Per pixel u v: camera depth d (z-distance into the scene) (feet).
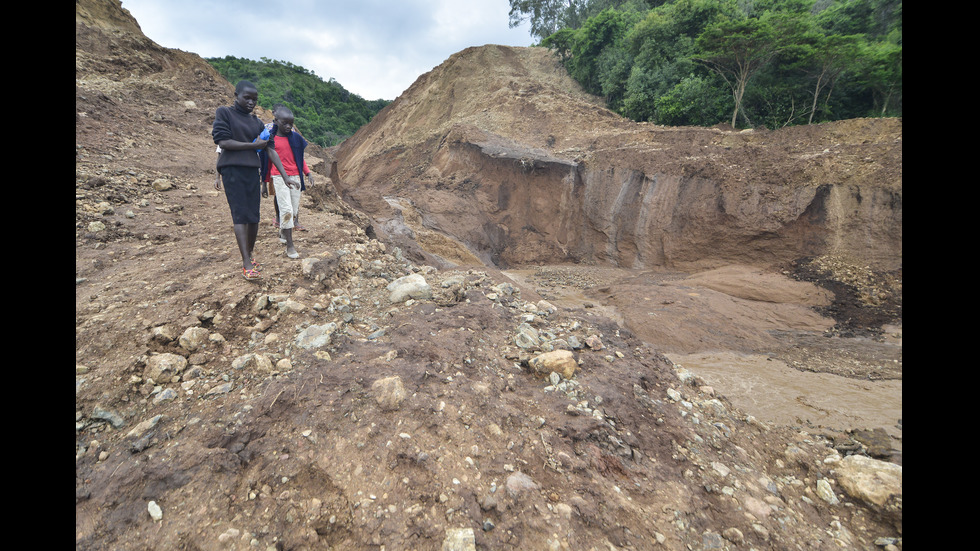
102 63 38.88
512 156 74.13
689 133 64.08
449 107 108.58
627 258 62.69
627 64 88.89
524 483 7.69
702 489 8.91
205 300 11.28
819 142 53.06
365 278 15.34
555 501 7.56
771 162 53.83
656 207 60.29
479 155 78.54
